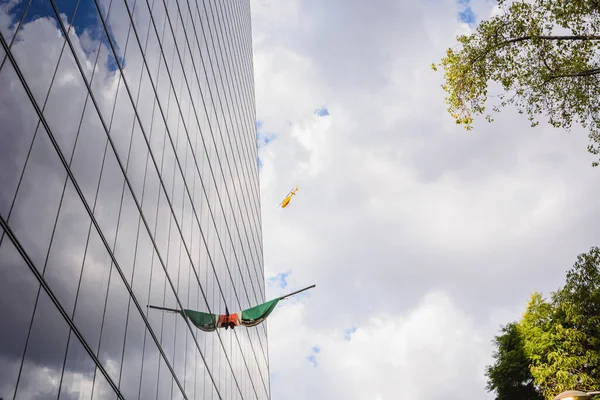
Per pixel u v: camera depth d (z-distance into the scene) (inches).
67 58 674.8
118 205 813.9
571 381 1141.1
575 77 831.1
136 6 1027.3
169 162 1171.3
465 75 865.5
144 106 1018.1
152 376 903.7
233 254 1915.6
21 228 527.5
